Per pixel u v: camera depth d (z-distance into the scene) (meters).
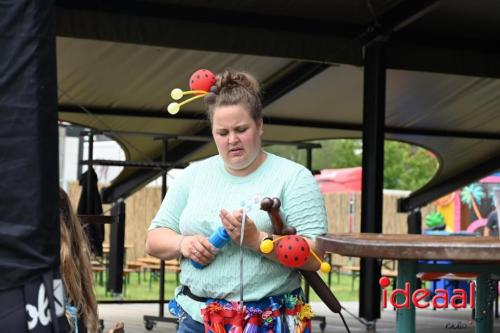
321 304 16.19
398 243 3.50
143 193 25.53
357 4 10.48
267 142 13.45
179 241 4.17
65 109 12.89
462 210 26.12
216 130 4.13
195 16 10.20
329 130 15.02
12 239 2.99
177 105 4.21
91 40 10.36
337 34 11.03
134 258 25.34
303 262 3.83
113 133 12.82
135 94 12.50
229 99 4.08
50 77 3.09
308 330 4.19
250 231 3.89
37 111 3.04
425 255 3.42
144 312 14.02
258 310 4.04
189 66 11.65
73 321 3.32
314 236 4.08
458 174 15.86
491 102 13.60
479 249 3.34
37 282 3.03
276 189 4.13
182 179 4.37
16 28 3.04
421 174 44.16
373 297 11.03
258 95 4.15
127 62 11.31
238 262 4.05
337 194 28.81
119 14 9.73
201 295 4.18
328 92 13.05
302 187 4.14
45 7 3.07
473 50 11.91
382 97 10.98
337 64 11.17
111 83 12.05
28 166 3.02
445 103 13.66
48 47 3.08
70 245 3.40
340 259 26.48
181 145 14.49
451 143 15.30
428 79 12.59
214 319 4.04
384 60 11.05
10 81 3.02
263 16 10.66
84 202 12.36
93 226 11.43
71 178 28.20
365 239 3.81
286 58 10.96
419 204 15.70
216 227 4.12
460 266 4.35
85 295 3.47
